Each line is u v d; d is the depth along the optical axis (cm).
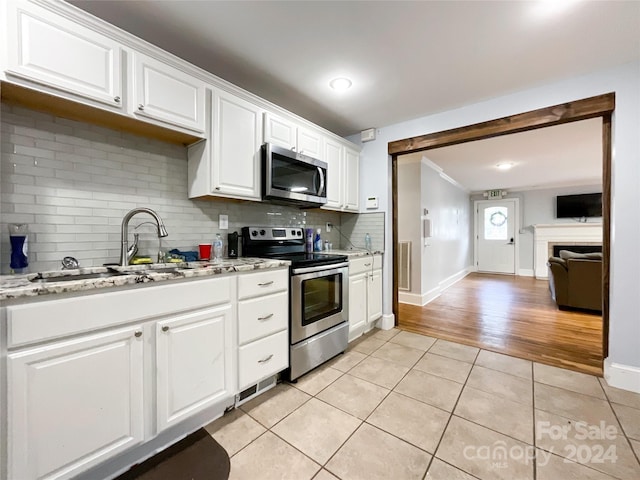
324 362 235
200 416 158
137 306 127
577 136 343
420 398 184
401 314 379
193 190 199
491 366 228
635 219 192
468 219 770
